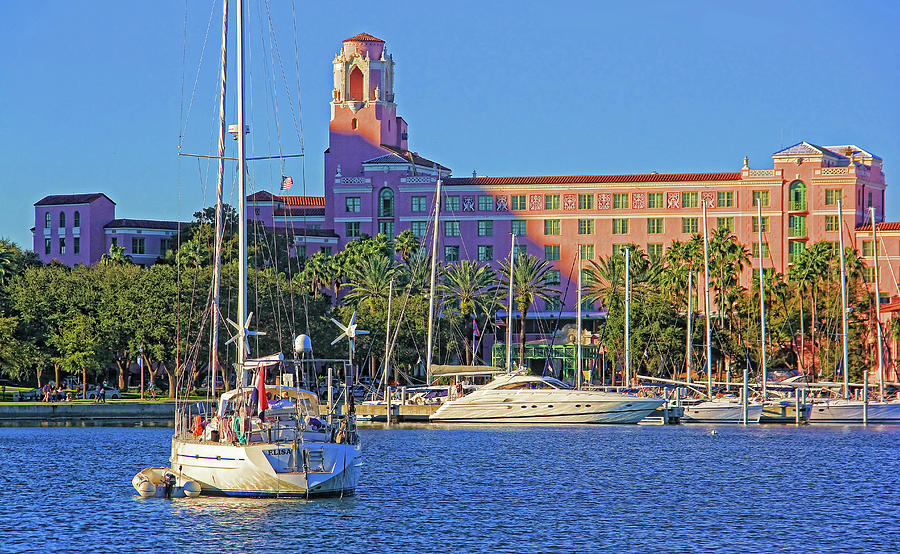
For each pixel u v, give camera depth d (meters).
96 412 115.94
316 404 59.62
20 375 134.25
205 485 57.03
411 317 148.88
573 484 67.75
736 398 120.19
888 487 67.31
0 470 72.69
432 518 55.53
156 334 126.00
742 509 59.22
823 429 109.81
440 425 111.31
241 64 61.31
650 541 51.09
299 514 54.59
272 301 130.50
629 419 111.06
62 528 52.44
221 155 71.00
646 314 153.12
